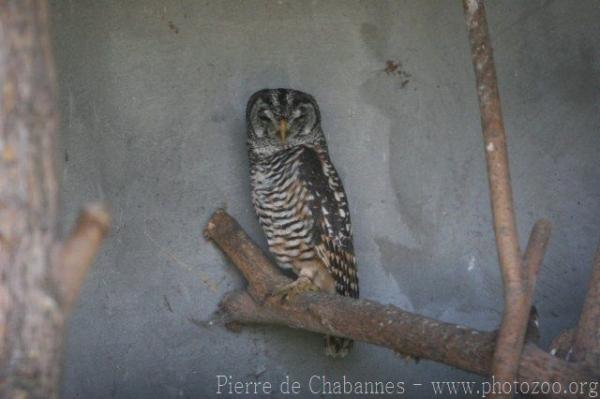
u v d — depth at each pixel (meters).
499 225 5.59
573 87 8.29
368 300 6.65
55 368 3.82
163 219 8.01
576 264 8.23
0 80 3.69
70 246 3.68
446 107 8.29
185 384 8.00
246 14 8.12
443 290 8.28
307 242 7.68
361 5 8.22
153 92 7.98
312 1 8.18
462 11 8.25
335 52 8.21
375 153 8.27
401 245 8.29
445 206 8.31
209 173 8.08
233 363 8.08
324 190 7.63
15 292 3.71
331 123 8.22
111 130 7.90
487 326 8.25
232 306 7.90
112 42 7.90
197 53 8.05
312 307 6.97
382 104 8.27
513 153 8.29
